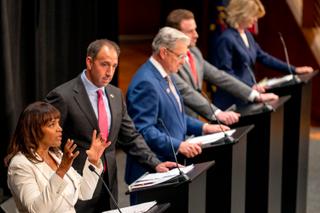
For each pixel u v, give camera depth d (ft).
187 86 24.43
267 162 24.93
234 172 22.00
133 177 22.36
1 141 29.99
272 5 50.62
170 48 21.94
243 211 23.22
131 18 73.46
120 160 37.29
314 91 48.39
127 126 20.72
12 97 29.60
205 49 54.65
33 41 31.96
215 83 27.17
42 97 32.99
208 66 27.14
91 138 19.45
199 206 19.02
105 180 19.65
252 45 30.53
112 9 39.27
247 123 24.98
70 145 16.17
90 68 19.34
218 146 21.56
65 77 35.42
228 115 24.34
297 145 28.32
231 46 29.27
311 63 49.73
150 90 21.86
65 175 17.29
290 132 28.32
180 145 21.21
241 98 26.96
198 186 18.85
